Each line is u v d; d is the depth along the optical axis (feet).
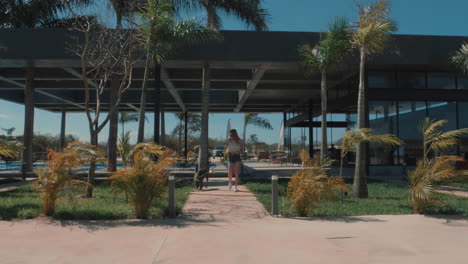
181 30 34.04
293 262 12.51
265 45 41.81
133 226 18.17
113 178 20.43
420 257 13.08
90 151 21.76
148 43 33.42
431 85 49.62
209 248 14.23
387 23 28.25
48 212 20.75
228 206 24.35
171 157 21.40
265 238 15.76
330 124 63.36
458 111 49.98
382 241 15.28
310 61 34.32
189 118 120.16
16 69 51.80
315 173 22.03
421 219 19.90
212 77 51.37
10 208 22.38
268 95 71.00
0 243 15.01
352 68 46.93
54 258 12.99
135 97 71.46
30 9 51.16
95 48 33.27
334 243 14.93
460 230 17.29
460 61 42.80
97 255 13.35
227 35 41.47
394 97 48.19
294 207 21.13
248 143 151.74
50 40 39.81
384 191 32.45
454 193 32.58
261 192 31.12
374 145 48.03
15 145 25.85
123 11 35.24
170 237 15.96
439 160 22.12
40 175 20.70
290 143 89.51
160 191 20.88
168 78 51.34
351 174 50.34
